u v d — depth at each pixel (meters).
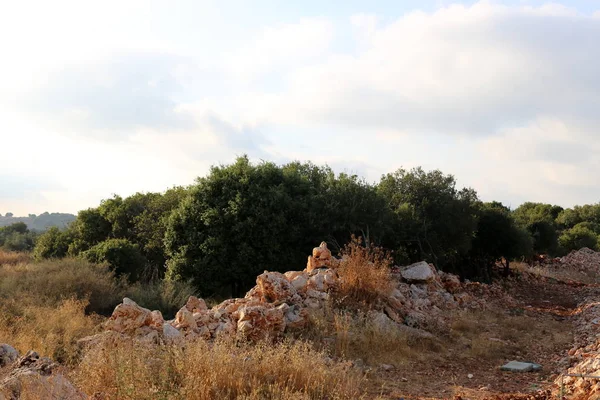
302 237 21.33
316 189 22.88
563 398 7.66
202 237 21.34
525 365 10.52
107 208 31.41
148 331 9.68
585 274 36.34
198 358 7.07
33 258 30.91
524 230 33.62
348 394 7.32
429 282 17.62
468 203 25.86
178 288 18.53
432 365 10.56
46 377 5.82
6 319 11.34
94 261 21.27
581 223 63.53
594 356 9.87
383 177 26.94
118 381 6.11
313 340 10.88
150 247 27.27
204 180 22.64
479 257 30.02
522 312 17.91
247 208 21.14
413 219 23.88
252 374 7.29
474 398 8.31
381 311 13.21
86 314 15.16
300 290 13.32
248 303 11.91
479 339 12.66
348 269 13.81
